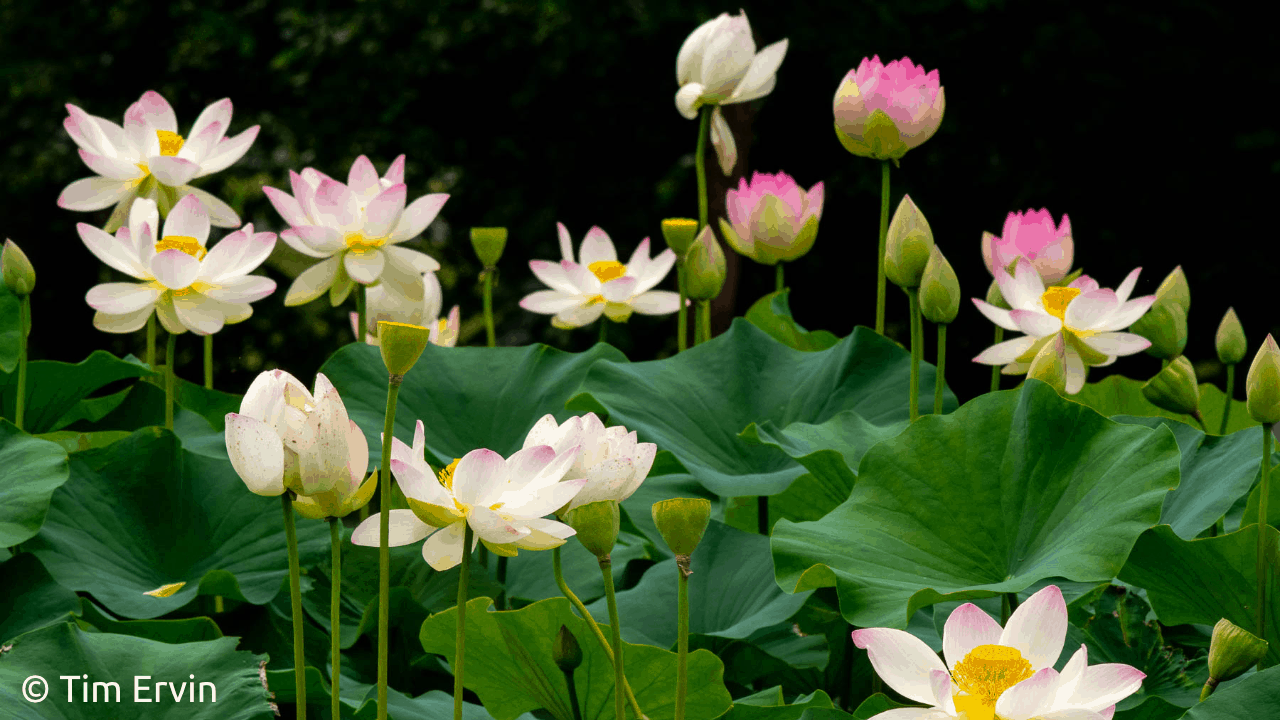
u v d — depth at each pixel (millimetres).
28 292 3857
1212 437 3732
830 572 3518
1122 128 9523
